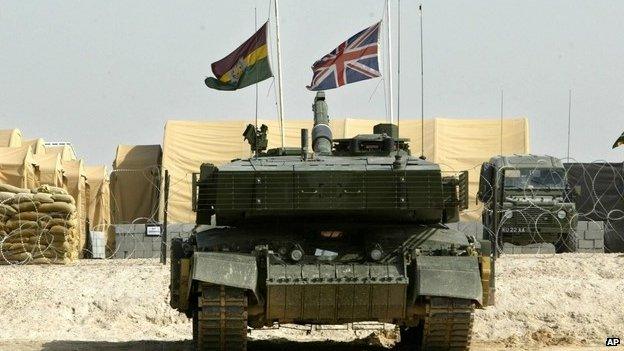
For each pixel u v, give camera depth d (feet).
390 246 123.24
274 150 140.97
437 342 124.26
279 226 127.34
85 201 324.60
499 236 239.09
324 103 148.77
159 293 184.55
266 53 213.25
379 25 219.61
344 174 123.34
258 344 147.84
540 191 244.63
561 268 205.87
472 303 119.75
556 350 138.31
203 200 128.26
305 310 119.55
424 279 117.80
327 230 126.21
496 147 335.67
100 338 157.69
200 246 121.08
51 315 173.17
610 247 280.72
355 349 141.18
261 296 119.96
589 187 286.66
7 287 187.11
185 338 159.84
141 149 346.33
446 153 333.62
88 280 193.06
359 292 118.83
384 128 143.54
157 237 268.41
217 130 339.57
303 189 123.24
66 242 222.07
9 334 161.07
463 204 126.93
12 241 219.00
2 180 291.99
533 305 176.86
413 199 123.54
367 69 220.23
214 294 117.08
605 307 177.47
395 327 163.02
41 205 219.61
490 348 142.82
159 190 281.74
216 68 219.00
